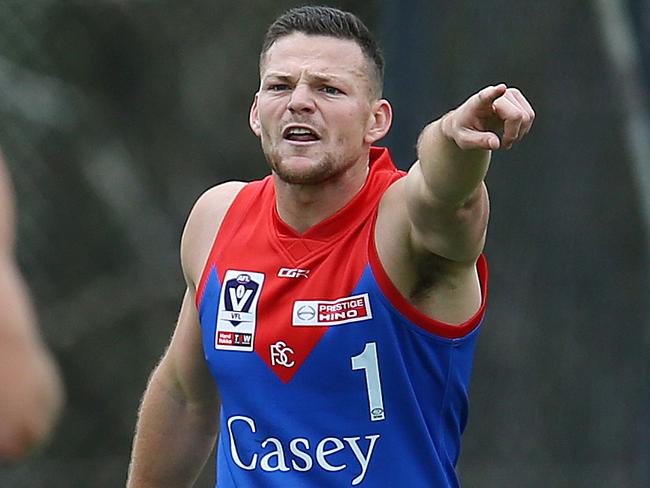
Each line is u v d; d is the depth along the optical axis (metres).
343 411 13.97
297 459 14.05
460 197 12.71
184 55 41.53
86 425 37.97
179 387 15.78
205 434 16.00
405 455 14.06
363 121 14.14
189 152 41.38
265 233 14.39
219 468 14.70
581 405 24.62
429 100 23.78
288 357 14.01
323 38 14.07
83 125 39.78
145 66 41.25
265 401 14.12
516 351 24.95
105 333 38.91
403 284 13.75
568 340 24.72
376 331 13.82
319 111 13.91
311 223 14.18
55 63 39.44
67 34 40.06
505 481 24.88
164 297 39.97
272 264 14.20
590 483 24.45
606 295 24.62
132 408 38.59
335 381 13.93
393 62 23.73
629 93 23.31
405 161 23.59
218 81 41.34
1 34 37.41
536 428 24.81
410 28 23.83
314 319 13.92
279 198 14.31
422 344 13.91
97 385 38.50
